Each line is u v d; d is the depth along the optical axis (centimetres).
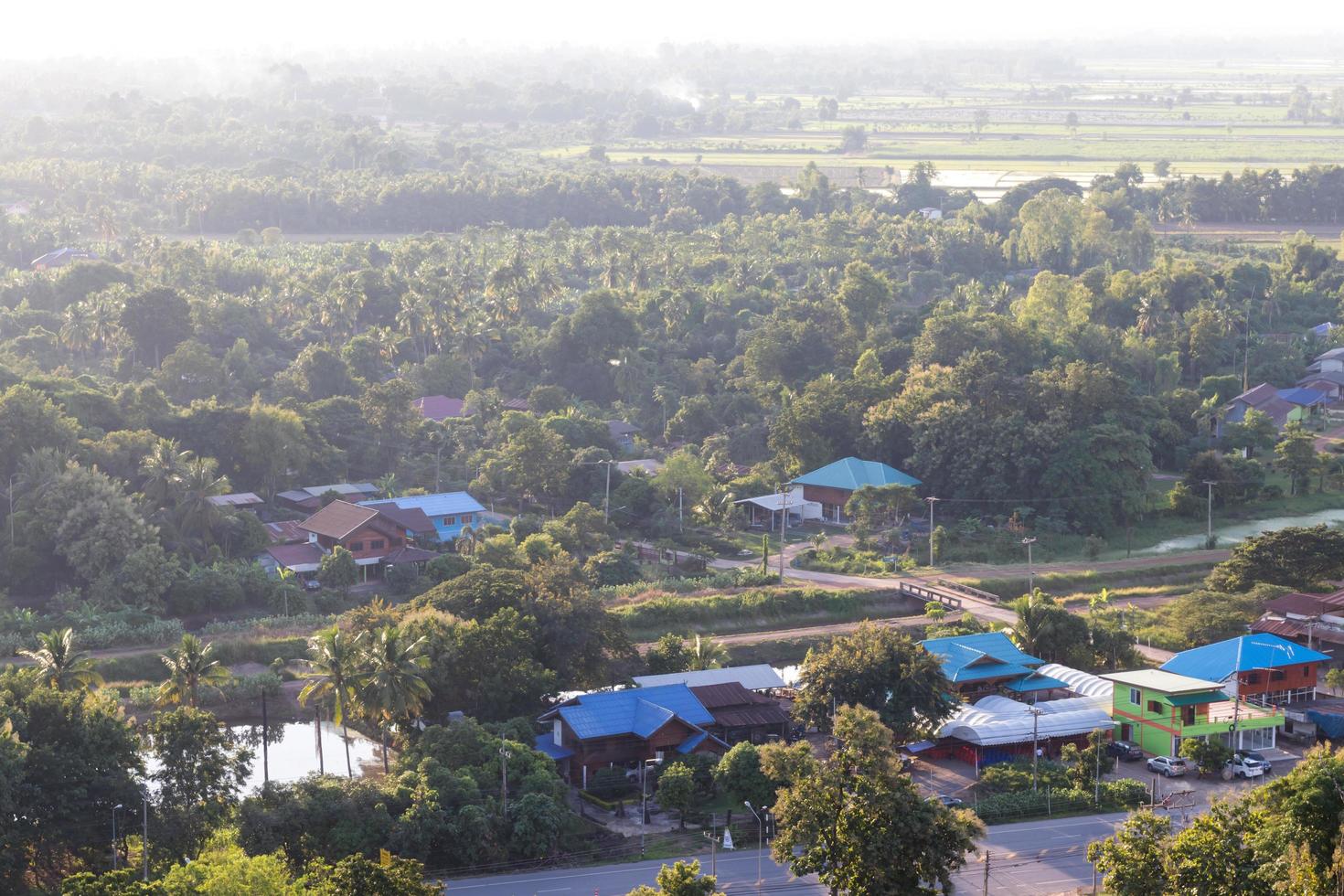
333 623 13788
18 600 14700
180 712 9481
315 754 11038
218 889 7219
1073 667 12762
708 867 9156
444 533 16700
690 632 14125
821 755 10619
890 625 14238
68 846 8925
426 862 9181
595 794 10325
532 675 10994
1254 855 7269
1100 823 9838
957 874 8938
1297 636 13025
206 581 14538
